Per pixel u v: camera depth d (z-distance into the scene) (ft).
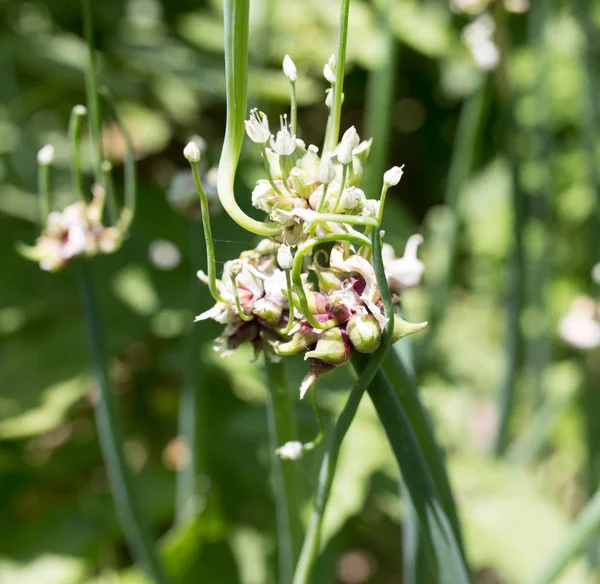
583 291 3.67
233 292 1.13
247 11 1.07
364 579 3.26
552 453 3.41
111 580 2.44
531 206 3.10
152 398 3.04
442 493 1.31
